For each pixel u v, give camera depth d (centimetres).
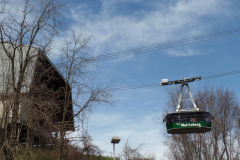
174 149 3372
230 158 3291
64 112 1608
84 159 1636
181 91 1883
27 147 1361
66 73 1620
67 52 1628
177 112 1895
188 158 3209
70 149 1608
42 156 1502
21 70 1370
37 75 1511
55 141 1558
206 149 3284
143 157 2416
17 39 1381
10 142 1281
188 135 3344
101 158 1767
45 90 1516
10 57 1369
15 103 1298
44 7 1428
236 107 3500
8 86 1338
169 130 1930
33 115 1381
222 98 3525
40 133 1478
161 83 1812
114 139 1789
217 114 3428
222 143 3359
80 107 1603
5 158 1219
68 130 1670
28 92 1390
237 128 3422
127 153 2364
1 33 1345
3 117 1288
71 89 1636
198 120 1848
